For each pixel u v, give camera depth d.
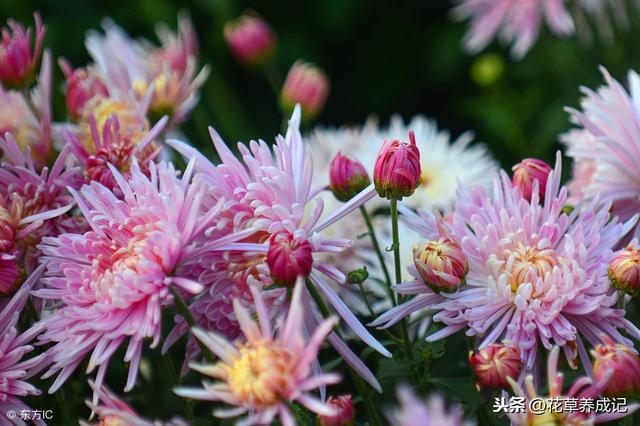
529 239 0.86
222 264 0.85
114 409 0.80
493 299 0.84
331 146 1.12
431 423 0.72
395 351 0.93
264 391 0.76
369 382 0.84
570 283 0.84
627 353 0.80
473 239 0.85
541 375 0.87
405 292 0.85
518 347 0.83
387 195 0.86
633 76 0.96
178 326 0.86
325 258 0.99
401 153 0.86
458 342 0.93
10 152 0.89
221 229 0.84
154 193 0.83
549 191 0.86
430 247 0.84
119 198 0.88
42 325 0.84
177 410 0.96
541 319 0.84
